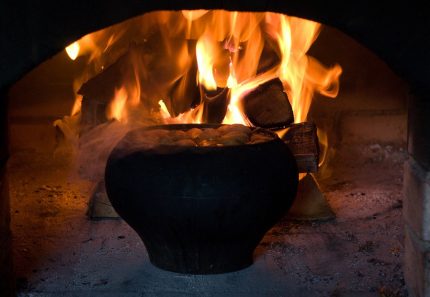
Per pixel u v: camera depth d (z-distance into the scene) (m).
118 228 1.27
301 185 1.30
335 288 1.04
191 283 1.06
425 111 0.94
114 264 1.12
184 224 1.02
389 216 1.31
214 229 1.02
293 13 0.92
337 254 1.16
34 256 1.15
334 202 1.38
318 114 1.67
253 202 1.01
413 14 0.91
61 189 1.46
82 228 1.26
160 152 1.02
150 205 1.01
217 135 1.08
